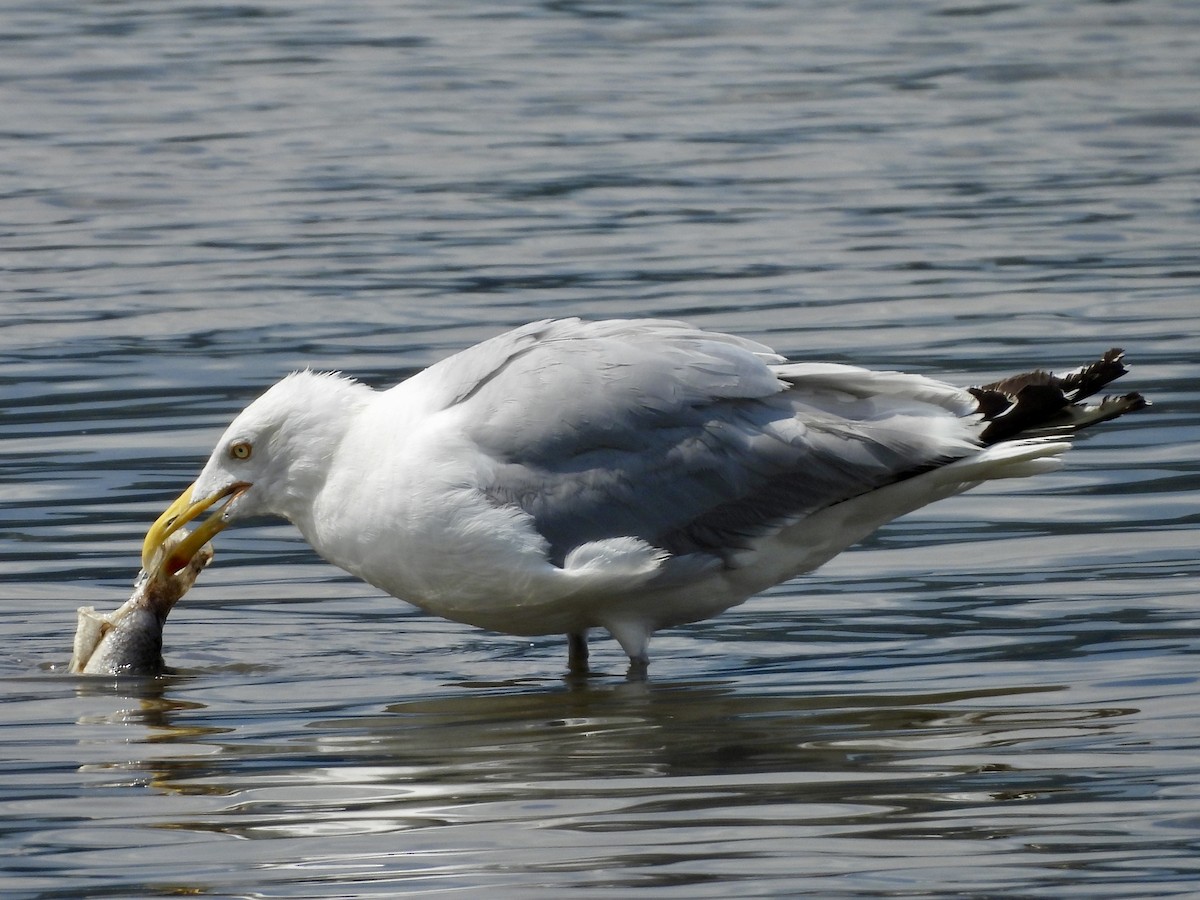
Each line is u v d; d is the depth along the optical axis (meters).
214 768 10.06
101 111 31.72
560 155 28.69
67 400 17.88
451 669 12.18
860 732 10.33
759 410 11.95
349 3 43.00
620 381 11.89
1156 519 14.30
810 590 13.38
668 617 12.25
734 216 25.00
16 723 11.02
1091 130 30.03
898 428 11.77
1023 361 18.17
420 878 8.41
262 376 18.36
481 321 20.03
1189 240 23.19
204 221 24.91
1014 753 9.82
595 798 9.36
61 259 23.08
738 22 40.56
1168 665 11.27
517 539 11.69
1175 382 17.58
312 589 13.94
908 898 8.05
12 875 8.58
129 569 13.93
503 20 40.81
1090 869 8.29
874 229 24.16
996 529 14.39
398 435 12.02
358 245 23.58
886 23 40.25
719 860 8.48
